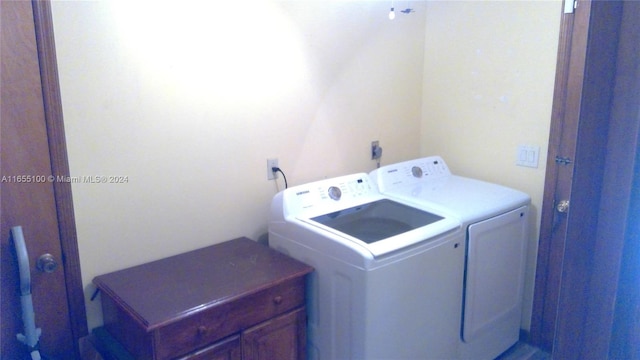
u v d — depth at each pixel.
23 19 1.47
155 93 1.79
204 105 1.93
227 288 1.65
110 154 1.72
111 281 1.71
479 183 2.50
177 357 1.50
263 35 2.06
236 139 2.06
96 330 1.77
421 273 1.82
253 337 1.71
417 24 2.71
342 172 2.53
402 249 1.73
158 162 1.85
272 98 2.15
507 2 2.35
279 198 2.03
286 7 2.11
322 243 1.80
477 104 2.58
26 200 1.56
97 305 1.79
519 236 2.31
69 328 1.73
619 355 0.59
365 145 2.61
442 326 1.99
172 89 1.83
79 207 1.68
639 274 0.56
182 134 1.89
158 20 1.76
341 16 2.34
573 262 0.61
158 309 1.49
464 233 2.00
